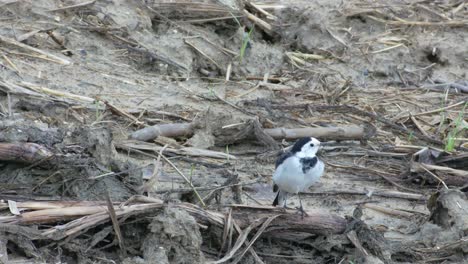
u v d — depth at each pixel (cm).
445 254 1137
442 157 1373
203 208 1095
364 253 1083
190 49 1614
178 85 1531
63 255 994
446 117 1554
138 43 1589
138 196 1050
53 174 1092
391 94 1631
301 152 1088
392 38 1772
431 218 1204
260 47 1675
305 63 1694
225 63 1627
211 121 1359
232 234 1061
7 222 980
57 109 1343
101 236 1012
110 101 1415
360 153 1402
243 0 1731
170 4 1670
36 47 1513
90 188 1088
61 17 1589
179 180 1220
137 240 1034
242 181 1265
